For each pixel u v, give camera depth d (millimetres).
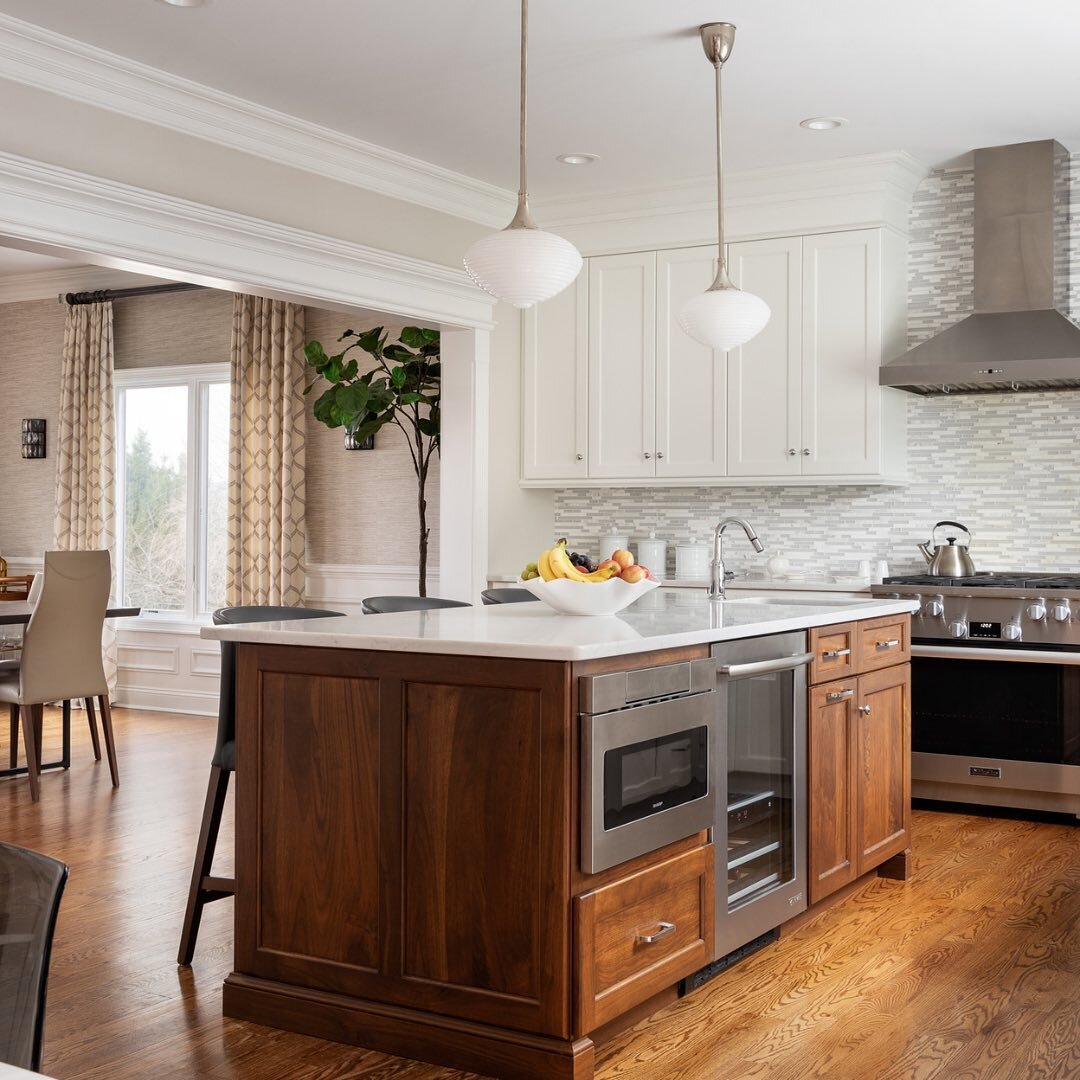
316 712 2891
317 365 6328
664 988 2928
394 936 2768
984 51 4207
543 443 6164
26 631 5320
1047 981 3176
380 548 7051
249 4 3803
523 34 3320
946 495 5656
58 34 3957
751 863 3299
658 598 4461
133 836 4680
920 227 5691
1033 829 4875
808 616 3500
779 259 5621
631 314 5949
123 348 7973
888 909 3820
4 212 3824
